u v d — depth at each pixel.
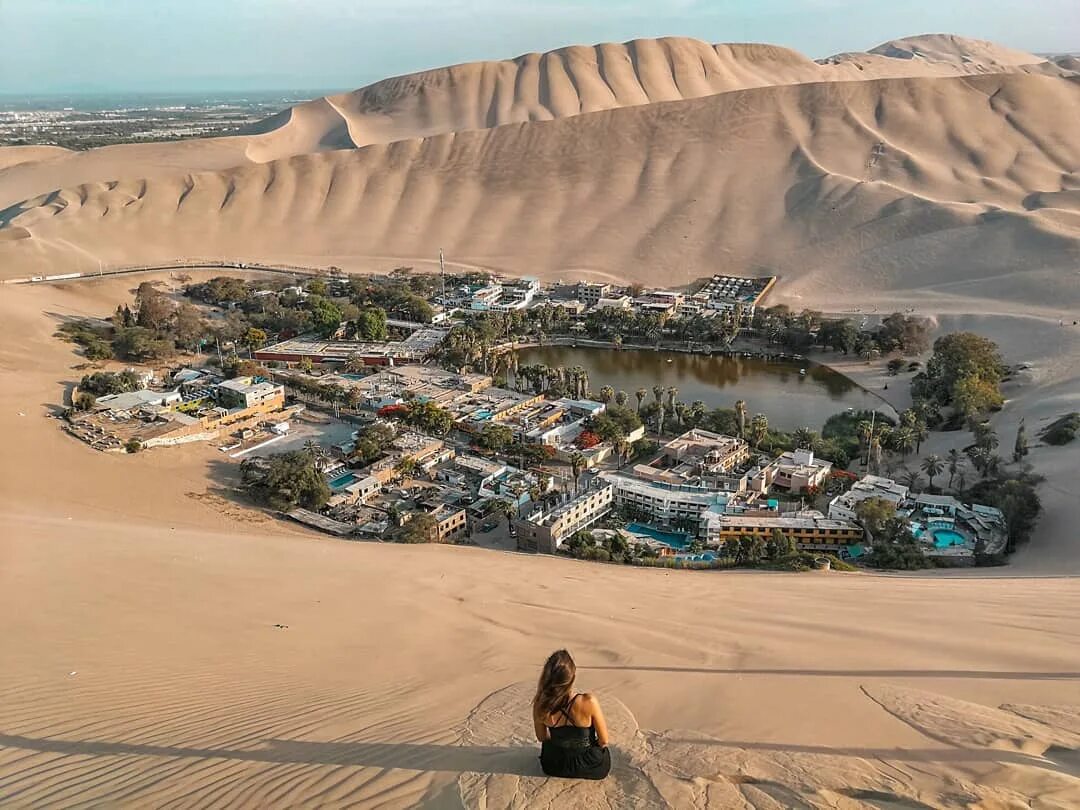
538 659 17.12
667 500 73.25
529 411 104.12
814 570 53.06
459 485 82.19
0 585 25.27
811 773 8.34
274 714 12.88
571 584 31.72
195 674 16.19
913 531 66.19
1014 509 63.69
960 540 64.88
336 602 25.27
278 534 63.53
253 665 16.98
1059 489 68.38
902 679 13.62
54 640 18.98
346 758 10.14
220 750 11.11
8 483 65.69
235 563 33.09
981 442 80.19
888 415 103.31
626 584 32.22
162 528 49.66
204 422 94.38
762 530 67.56
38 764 11.20
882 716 10.68
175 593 25.64
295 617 22.73
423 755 9.88
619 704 11.79
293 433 97.31
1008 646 17.39
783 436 92.88
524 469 86.69
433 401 105.44
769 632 20.08
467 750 9.87
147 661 17.25
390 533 67.94
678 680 13.92
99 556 32.00
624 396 103.81
